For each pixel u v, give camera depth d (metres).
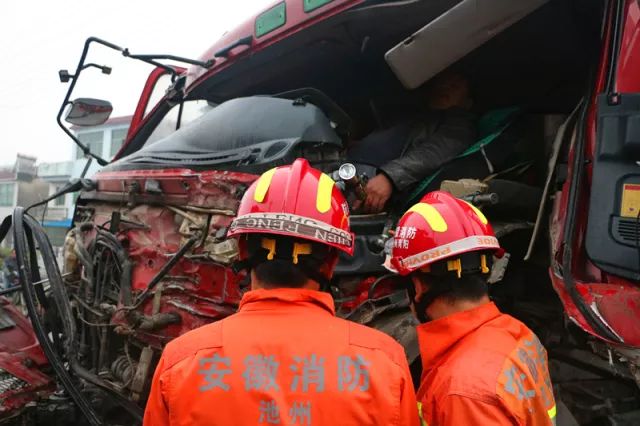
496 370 1.34
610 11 2.26
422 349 1.59
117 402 2.98
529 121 3.46
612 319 1.88
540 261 3.11
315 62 3.67
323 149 2.83
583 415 2.51
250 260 1.45
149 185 2.96
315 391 1.21
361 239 2.65
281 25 3.27
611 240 2.03
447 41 2.34
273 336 1.28
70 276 4.00
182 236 2.78
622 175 2.04
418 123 3.49
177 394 1.24
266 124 2.82
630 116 2.03
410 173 2.95
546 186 2.54
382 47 3.42
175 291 2.77
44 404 3.39
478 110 4.17
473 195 2.60
